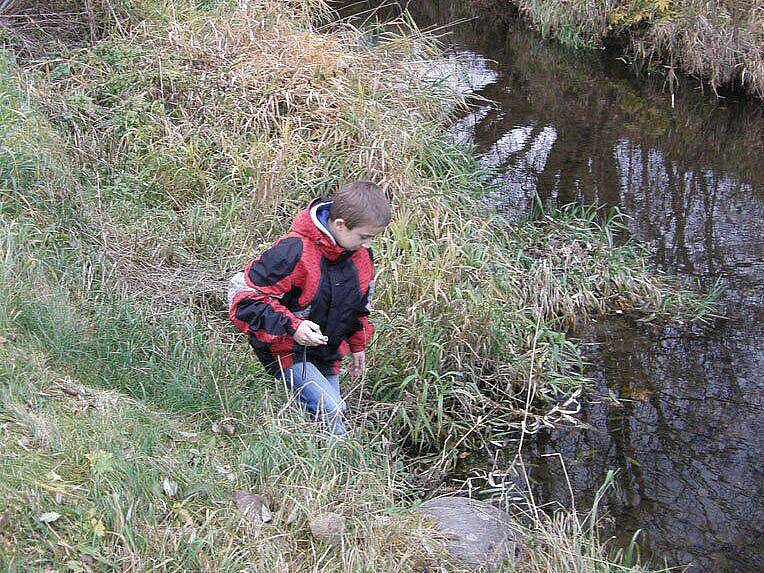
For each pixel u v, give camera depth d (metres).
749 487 3.94
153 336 3.96
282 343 3.35
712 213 6.83
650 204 6.95
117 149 5.77
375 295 4.69
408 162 5.78
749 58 9.50
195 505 2.79
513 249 5.95
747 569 3.44
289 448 3.27
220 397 3.54
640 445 4.25
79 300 3.96
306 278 3.19
